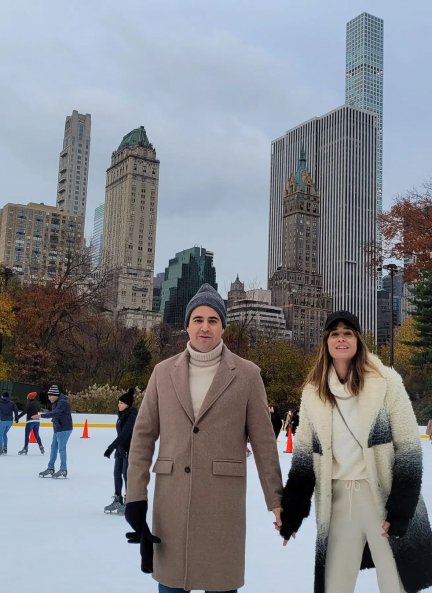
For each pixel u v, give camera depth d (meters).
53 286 40.50
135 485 2.95
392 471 3.12
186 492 2.87
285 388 49.16
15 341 42.09
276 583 4.98
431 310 45.84
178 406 2.98
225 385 2.97
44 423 28.36
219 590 2.80
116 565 5.38
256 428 3.05
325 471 3.16
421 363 46.34
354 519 3.15
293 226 196.62
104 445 19.00
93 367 43.59
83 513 7.90
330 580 3.15
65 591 4.62
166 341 54.31
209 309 3.12
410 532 3.10
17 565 5.35
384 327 180.00
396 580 3.08
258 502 9.41
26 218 138.62
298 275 145.00
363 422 3.13
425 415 40.03
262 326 78.81
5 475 11.57
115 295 44.00
